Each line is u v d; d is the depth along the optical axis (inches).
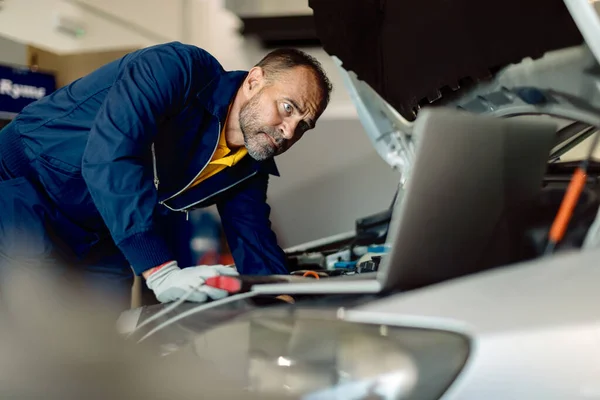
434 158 23.8
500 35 37.6
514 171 27.0
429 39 42.7
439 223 25.4
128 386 26.5
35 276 46.1
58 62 112.8
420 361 21.1
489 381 19.1
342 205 140.6
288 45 128.9
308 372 24.4
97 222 49.8
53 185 47.1
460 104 44.6
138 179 38.1
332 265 50.2
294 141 49.0
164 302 34.8
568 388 18.2
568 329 19.1
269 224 57.6
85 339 30.9
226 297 32.3
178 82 43.6
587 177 36.8
